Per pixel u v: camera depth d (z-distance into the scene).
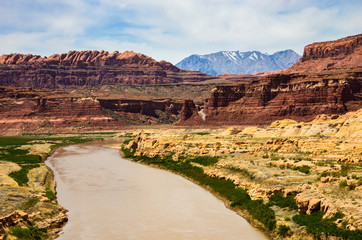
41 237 54.47
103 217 65.44
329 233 47.59
